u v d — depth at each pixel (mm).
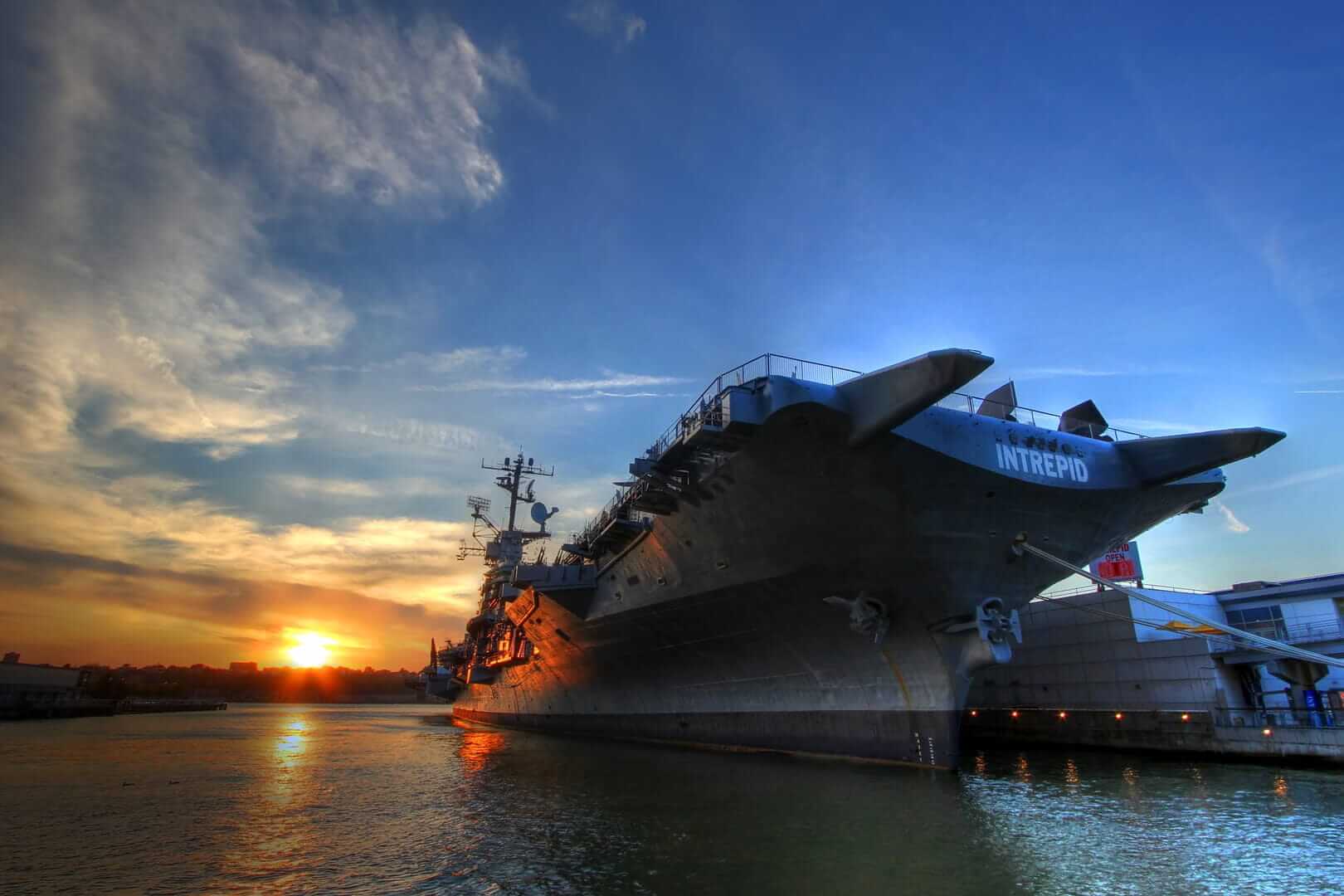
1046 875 8516
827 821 11281
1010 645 15102
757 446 13094
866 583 14984
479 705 46219
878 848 9703
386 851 10312
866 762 16828
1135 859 9211
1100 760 20547
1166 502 15891
